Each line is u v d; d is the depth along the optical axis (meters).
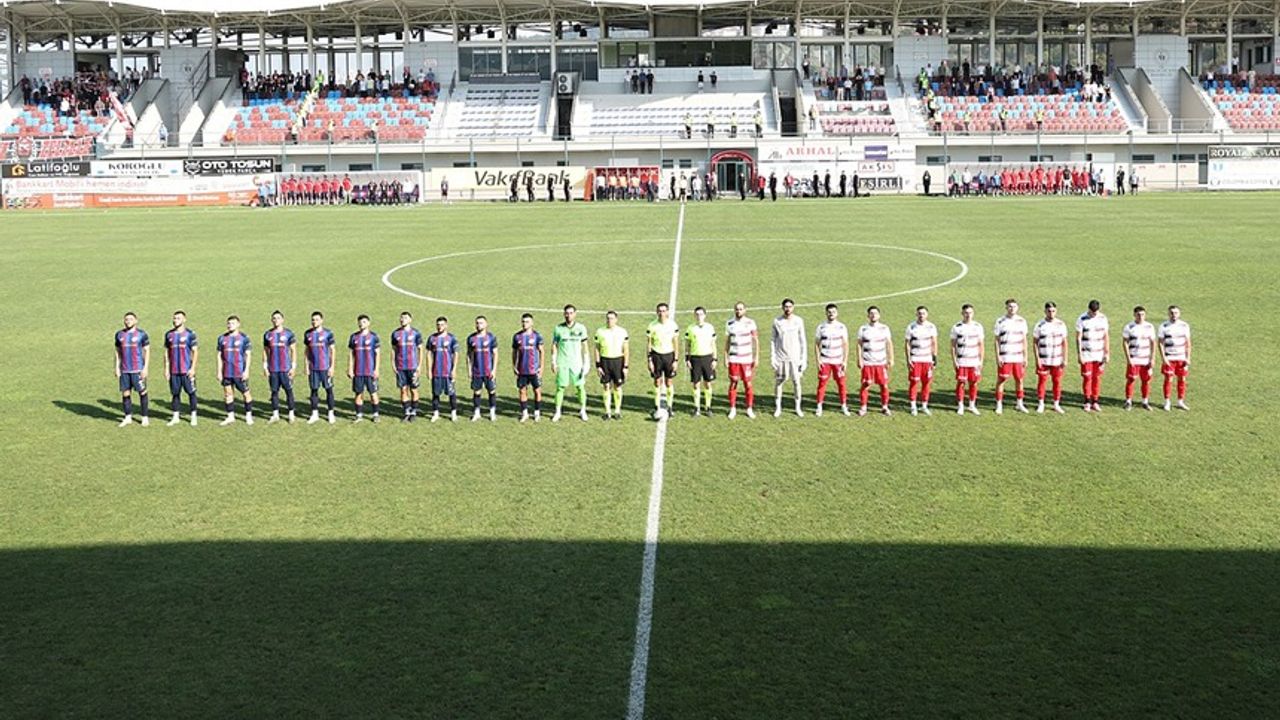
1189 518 13.81
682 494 15.11
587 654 10.55
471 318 29.06
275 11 88.12
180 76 92.81
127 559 13.03
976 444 17.36
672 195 76.88
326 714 9.57
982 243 42.84
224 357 19.19
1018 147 84.38
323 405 20.69
